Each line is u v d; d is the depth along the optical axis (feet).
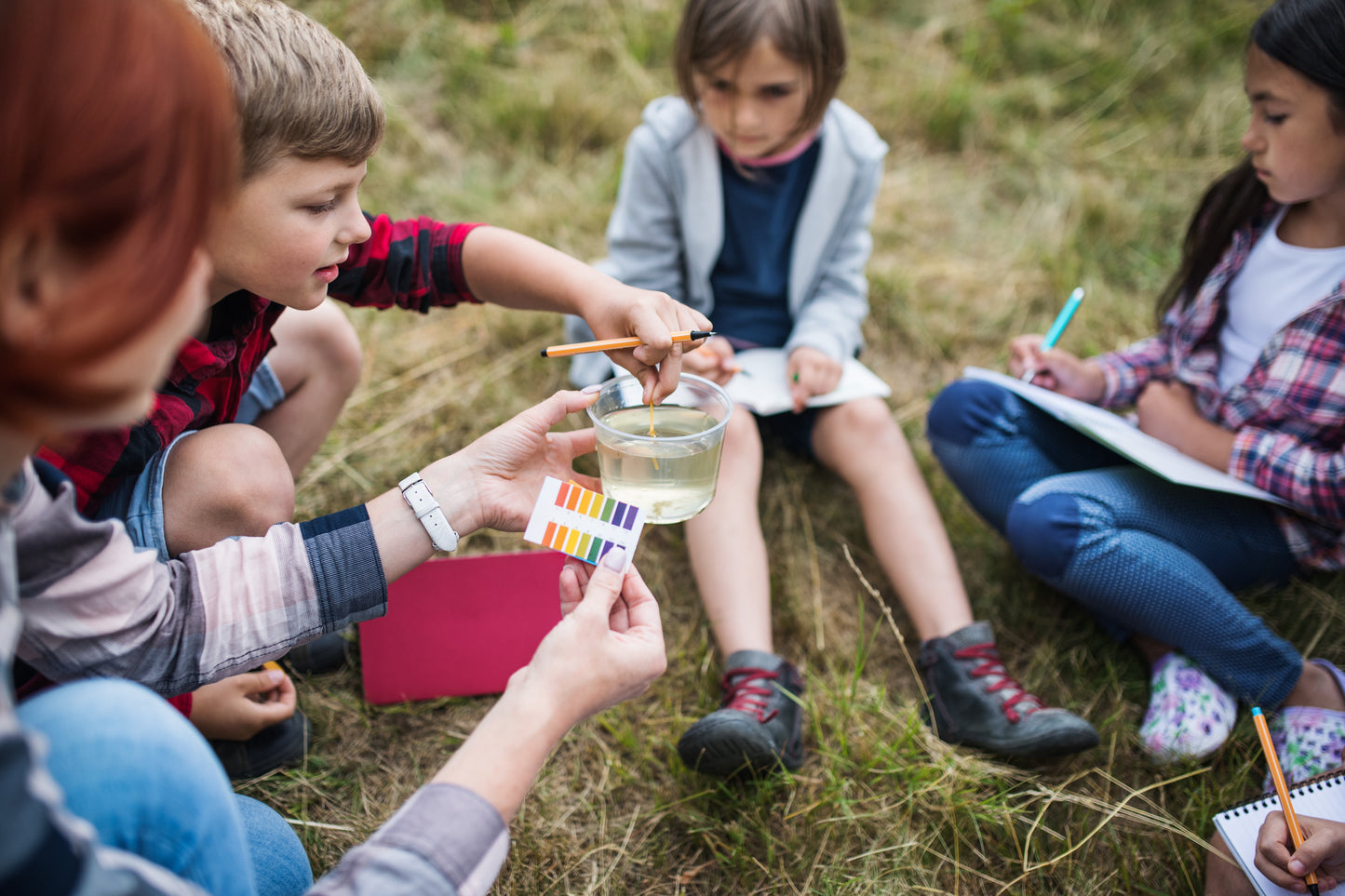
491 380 7.23
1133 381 6.30
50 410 2.07
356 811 4.79
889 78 10.24
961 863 4.74
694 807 4.92
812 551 6.28
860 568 6.29
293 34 3.44
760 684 5.12
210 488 3.94
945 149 9.85
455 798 2.81
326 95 3.43
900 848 4.75
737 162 6.51
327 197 3.61
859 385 6.22
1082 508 5.32
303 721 5.05
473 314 7.79
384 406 6.98
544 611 5.40
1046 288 8.34
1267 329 5.69
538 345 7.52
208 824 2.65
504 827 2.87
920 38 10.86
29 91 1.99
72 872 2.06
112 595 3.10
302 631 3.58
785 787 5.03
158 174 2.11
